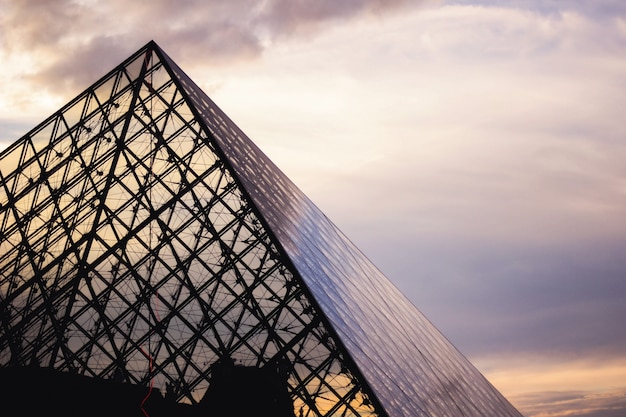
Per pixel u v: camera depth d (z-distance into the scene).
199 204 46.91
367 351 44.06
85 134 51.56
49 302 43.97
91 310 43.75
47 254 47.00
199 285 44.34
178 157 49.09
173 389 41.78
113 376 42.19
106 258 45.41
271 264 44.09
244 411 41.00
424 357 58.75
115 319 43.59
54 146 51.75
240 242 45.19
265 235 44.97
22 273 46.59
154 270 44.97
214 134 50.12
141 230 46.34
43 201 49.66
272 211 49.75
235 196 46.84
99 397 41.91
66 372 42.31
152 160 49.41
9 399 41.97
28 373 42.34
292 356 41.56
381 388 41.31
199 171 48.31
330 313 43.28
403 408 42.00
